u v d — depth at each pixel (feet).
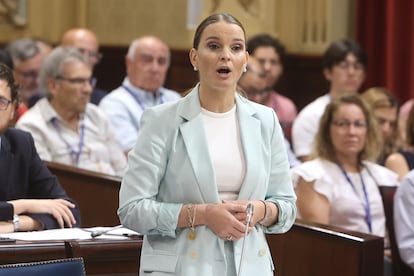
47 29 55.06
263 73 39.27
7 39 54.54
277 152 18.33
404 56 50.08
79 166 34.94
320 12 51.39
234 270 17.42
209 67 17.33
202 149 17.48
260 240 17.80
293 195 18.47
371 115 31.24
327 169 30.76
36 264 17.54
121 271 21.59
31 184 25.07
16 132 25.02
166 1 53.72
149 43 41.50
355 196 30.63
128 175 17.74
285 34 52.54
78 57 34.73
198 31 17.69
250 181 17.61
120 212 17.76
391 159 35.76
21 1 54.70
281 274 26.35
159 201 17.87
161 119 17.78
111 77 54.70
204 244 17.28
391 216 28.91
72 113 34.94
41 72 35.17
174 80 53.36
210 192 17.35
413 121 33.45
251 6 52.01
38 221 23.43
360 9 50.78
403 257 28.27
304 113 42.37
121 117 40.63
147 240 17.87
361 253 23.98
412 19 49.73
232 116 17.95
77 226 24.81
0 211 22.97
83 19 55.06
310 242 25.44
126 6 54.49
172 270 17.24
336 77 43.57
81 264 17.99
